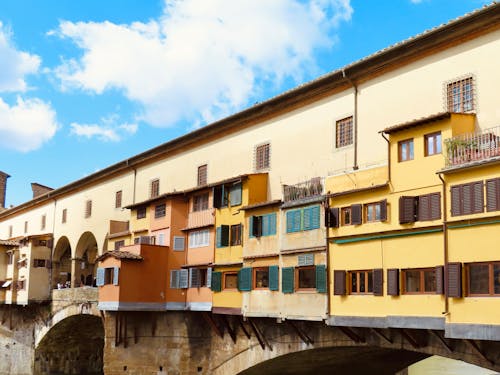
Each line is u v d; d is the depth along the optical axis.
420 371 53.22
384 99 24.25
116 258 32.38
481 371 53.16
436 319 19.17
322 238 24.02
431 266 19.55
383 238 21.44
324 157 26.56
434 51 22.61
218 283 29.91
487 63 20.75
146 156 39.75
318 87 26.91
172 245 33.16
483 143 18.62
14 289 53.84
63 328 50.75
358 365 30.98
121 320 33.81
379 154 24.05
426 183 20.09
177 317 32.69
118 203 43.28
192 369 31.86
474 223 18.30
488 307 17.62
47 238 53.19
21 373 53.69
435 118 19.97
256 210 28.08
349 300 22.44
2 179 78.38
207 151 34.41
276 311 25.89
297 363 29.36
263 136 30.36
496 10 19.97
